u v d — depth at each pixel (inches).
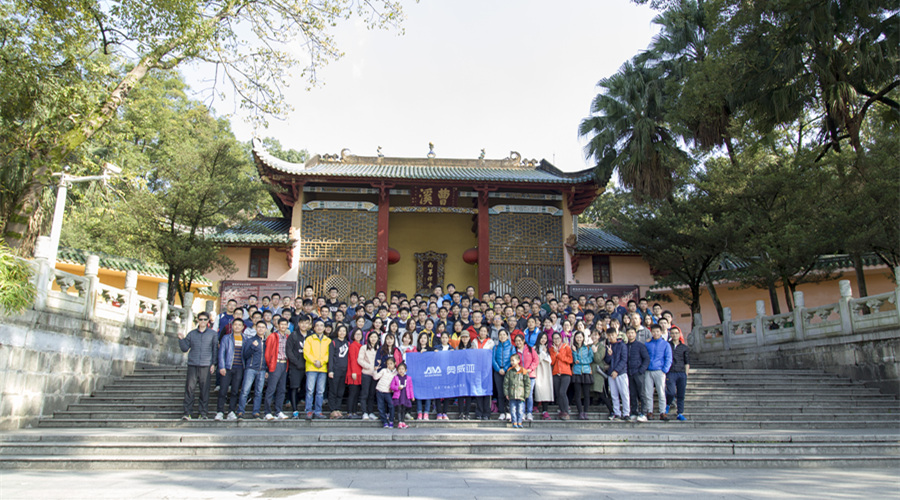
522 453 313.1
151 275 824.3
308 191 821.9
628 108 855.1
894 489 241.9
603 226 1036.5
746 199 647.8
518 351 413.1
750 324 653.3
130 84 481.1
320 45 531.8
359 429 368.5
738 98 695.1
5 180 458.3
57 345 411.2
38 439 313.0
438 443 311.3
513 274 824.3
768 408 455.2
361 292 791.7
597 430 383.6
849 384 507.5
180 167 717.9
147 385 466.3
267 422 386.0
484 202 834.2
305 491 226.1
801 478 269.6
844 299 530.9
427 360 422.9
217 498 211.8
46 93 443.5
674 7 834.8
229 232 812.6
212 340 405.1
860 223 546.0
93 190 675.4
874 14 567.2
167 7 447.8
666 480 261.6
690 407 455.2
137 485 237.8
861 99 673.6
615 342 424.8
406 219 944.9
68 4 435.2
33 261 399.2
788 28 600.7
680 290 846.5
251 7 511.5
